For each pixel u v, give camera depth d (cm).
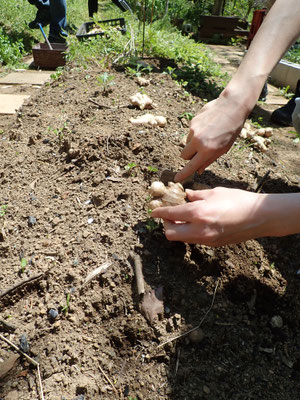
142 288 43
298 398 39
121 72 114
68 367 37
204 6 332
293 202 33
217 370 40
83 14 285
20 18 220
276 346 44
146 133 69
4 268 46
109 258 46
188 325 42
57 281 44
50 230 51
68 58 137
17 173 65
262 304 48
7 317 41
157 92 99
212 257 48
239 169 69
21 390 36
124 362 39
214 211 34
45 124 80
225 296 47
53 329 40
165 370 39
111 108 83
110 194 55
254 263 51
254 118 112
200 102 100
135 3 259
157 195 47
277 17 47
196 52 151
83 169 62
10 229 52
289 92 147
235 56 207
